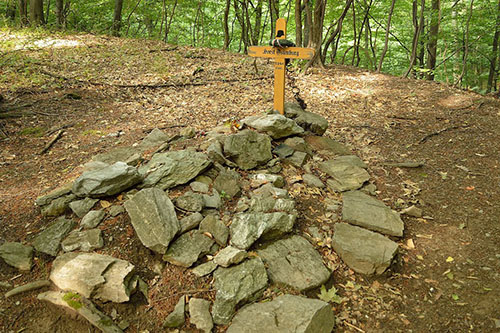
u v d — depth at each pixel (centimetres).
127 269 297
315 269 323
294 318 265
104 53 931
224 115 617
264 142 459
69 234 335
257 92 727
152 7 1478
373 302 309
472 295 315
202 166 401
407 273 339
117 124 590
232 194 390
